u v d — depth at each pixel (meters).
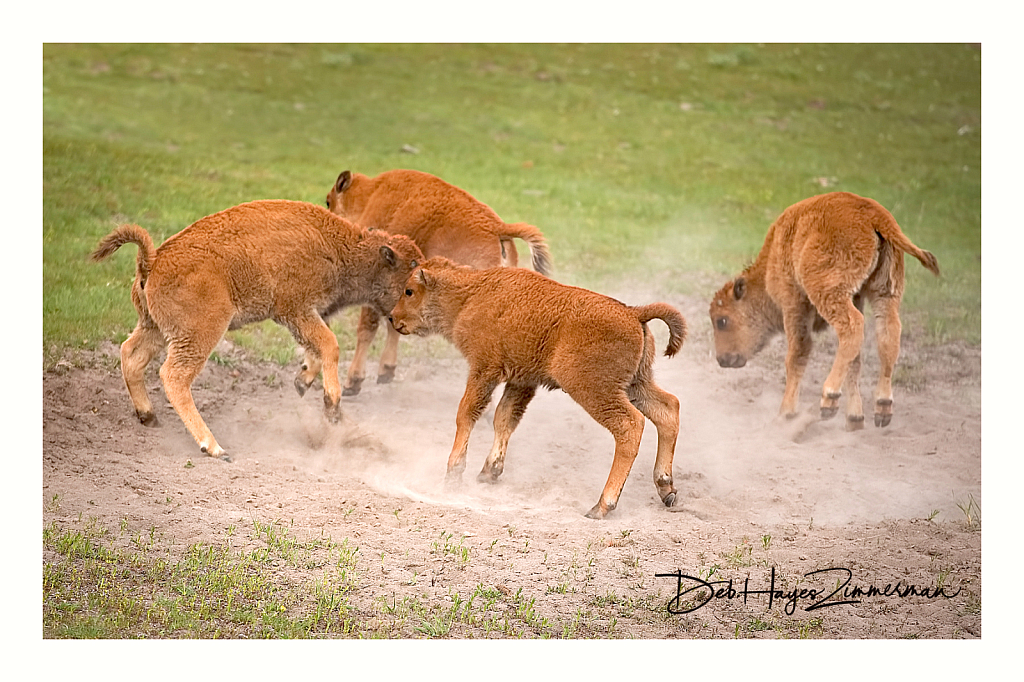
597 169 41.88
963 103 54.41
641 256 30.62
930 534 14.22
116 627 11.09
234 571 12.24
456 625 11.44
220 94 45.59
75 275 23.16
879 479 16.31
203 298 15.45
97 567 12.23
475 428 18.33
